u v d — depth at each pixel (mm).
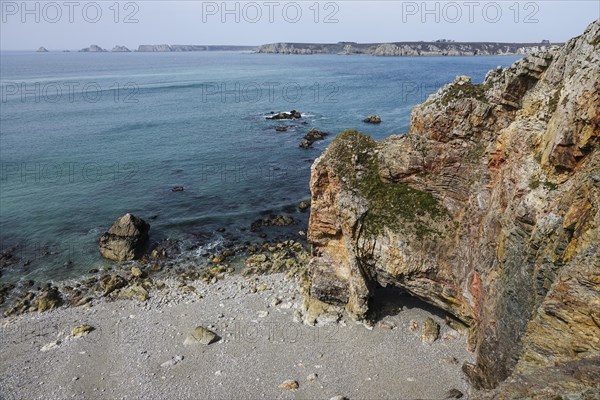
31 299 41594
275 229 54750
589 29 24141
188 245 51156
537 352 19391
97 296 41656
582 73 21953
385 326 34469
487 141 31125
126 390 29766
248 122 110375
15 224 55906
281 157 82000
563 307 18609
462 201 32719
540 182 23812
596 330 17531
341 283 36344
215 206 61312
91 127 104312
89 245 51219
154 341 34594
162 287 42875
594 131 20938
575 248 19672
